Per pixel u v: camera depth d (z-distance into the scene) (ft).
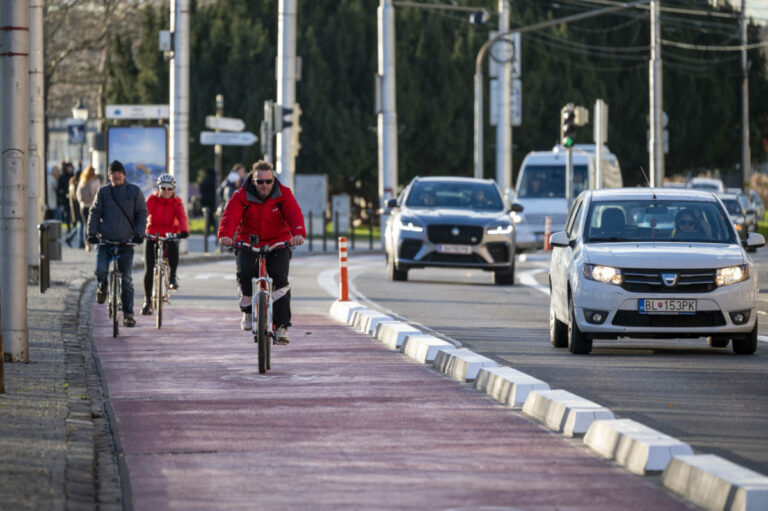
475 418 79.61
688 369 103.19
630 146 526.98
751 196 568.82
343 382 95.55
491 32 431.84
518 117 411.75
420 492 60.03
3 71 103.86
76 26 416.67
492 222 208.03
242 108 427.33
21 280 103.81
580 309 112.57
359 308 141.59
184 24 278.05
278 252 103.09
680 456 60.49
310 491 60.44
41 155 180.24
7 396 85.25
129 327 137.08
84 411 80.53
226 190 298.97
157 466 66.28
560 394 79.51
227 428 76.84
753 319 112.27
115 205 132.77
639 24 532.32
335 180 441.68
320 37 435.12
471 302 172.65
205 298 174.91
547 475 63.36
